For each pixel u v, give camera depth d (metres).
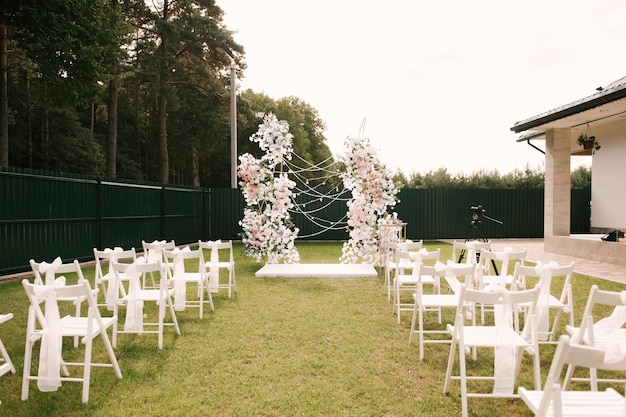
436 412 2.87
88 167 20.98
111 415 2.82
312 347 4.11
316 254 11.47
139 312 4.11
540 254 11.08
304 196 15.21
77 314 4.38
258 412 2.85
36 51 11.53
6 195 7.43
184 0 18.77
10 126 18.72
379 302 5.93
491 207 16.08
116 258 5.18
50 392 3.16
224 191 14.98
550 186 11.46
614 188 12.31
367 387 3.23
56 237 8.51
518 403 3.02
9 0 10.71
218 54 19.95
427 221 15.94
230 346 4.13
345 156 9.08
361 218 8.88
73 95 12.69
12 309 5.57
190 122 22.39
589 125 11.25
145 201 11.40
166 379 3.38
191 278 5.40
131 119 26.66
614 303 2.79
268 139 8.96
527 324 3.21
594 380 2.54
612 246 9.31
